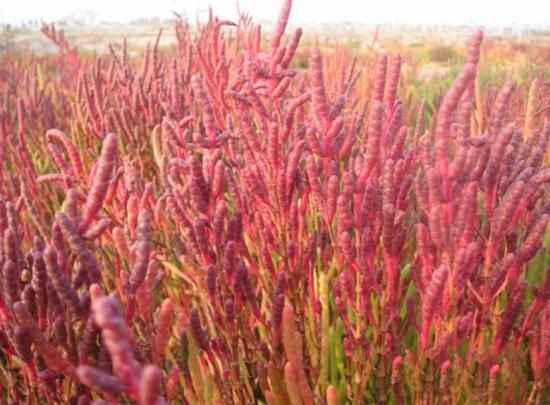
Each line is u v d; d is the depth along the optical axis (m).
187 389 0.22
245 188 0.29
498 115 0.20
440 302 0.21
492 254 0.21
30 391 0.21
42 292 0.18
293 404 0.19
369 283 0.23
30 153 0.60
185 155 0.31
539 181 0.20
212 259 0.23
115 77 0.62
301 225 0.26
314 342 0.26
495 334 0.23
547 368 0.24
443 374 0.22
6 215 0.21
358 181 0.22
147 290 0.19
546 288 0.23
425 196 0.21
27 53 1.39
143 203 0.29
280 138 0.26
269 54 0.29
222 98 0.42
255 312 0.24
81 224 0.17
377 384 0.25
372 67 0.72
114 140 0.16
